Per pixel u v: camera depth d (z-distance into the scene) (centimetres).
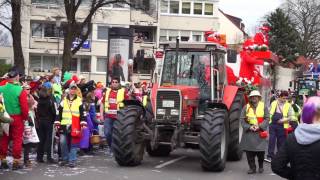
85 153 1311
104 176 992
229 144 1248
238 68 1775
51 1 4384
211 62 1214
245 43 1922
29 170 1028
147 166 1140
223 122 1088
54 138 1202
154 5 4572
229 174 1076
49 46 4456
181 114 1112
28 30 4397
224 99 1252
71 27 2859
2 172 998
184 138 1124
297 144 445
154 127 1127
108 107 1280
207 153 1063
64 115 1085
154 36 4728
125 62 2014
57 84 1291
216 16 4909
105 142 1444
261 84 1905
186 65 1230
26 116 1018
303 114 449
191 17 4878
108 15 4297
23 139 1054
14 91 1008
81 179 954
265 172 1115
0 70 3225
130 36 2028
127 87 1588
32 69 4478
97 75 4541
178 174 1049
